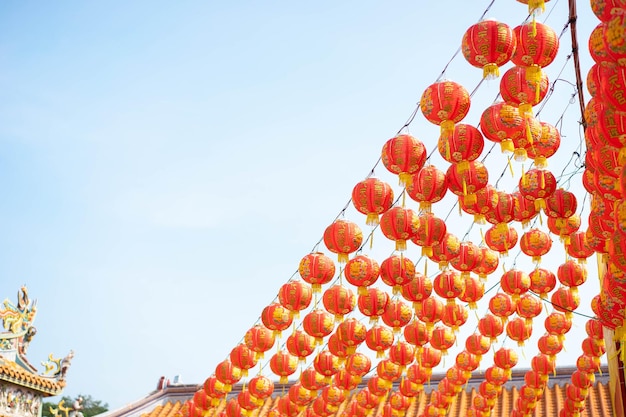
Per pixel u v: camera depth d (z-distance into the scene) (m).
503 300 12.17
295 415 14.23
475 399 14.85
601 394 17.59
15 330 15.67
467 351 13.48
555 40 7.79
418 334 12.25
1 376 14.92
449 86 8.10
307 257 10.81
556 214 9.83
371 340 11.73
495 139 8.48
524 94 8.02
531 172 9.27
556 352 12.72
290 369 13.03
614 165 6.90
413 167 8.69
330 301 10.93
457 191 9.10
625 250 7.01
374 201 9.39
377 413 19.14
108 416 21.31
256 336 12.09
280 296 11.19
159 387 22.81
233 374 13.35
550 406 17.64
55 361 16.70
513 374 19.25
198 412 14.14
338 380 13.68
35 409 16.20
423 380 14.05
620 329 8.90
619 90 5.80
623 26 5.35
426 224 9.52
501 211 9.57
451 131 8.23
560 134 9.12
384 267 10.43
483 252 11.38
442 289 11.35
